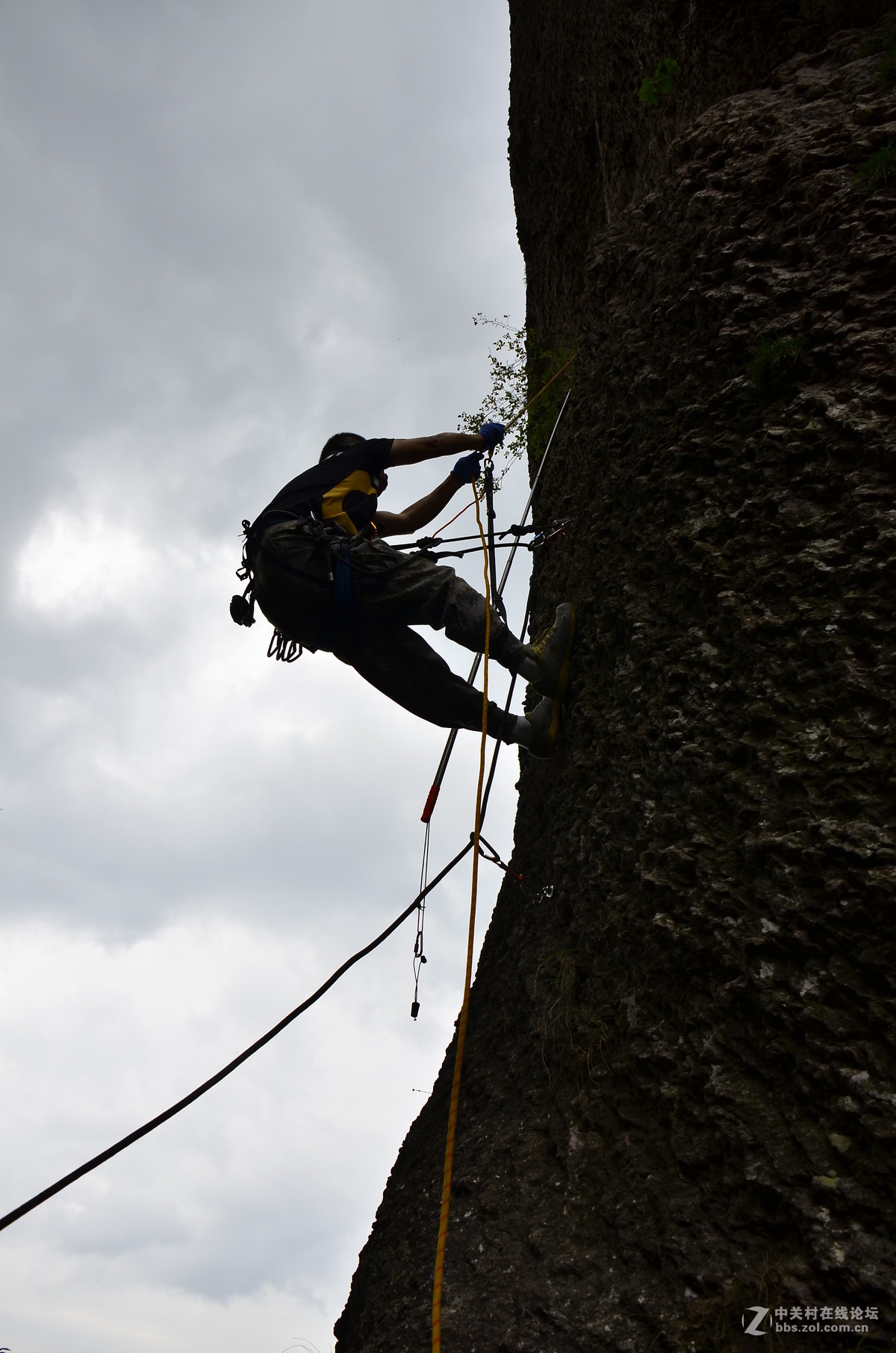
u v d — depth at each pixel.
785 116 3.77
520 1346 2.38
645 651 3.43
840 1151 2.17
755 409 3.37
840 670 2.73
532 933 3.89
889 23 3.80
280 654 4.05
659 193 4.27
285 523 3.79
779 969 2.49
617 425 4.08
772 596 3.02
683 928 2.76
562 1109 2.97
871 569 2.78
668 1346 2.14
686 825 2.94
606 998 3.04
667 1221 2.38
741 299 3.50
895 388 2.98
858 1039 2.27
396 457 4.03
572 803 3.79
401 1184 3.77
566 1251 2.55
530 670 3.92
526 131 7.27
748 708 2.90
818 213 3.39
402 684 3.95
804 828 2.58
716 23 4.37
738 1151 2.34
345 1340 3.61
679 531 3.41
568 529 4.52
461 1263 2.78
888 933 2.33
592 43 5.64
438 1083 4.15
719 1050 2.53
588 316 4.66
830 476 3.01
